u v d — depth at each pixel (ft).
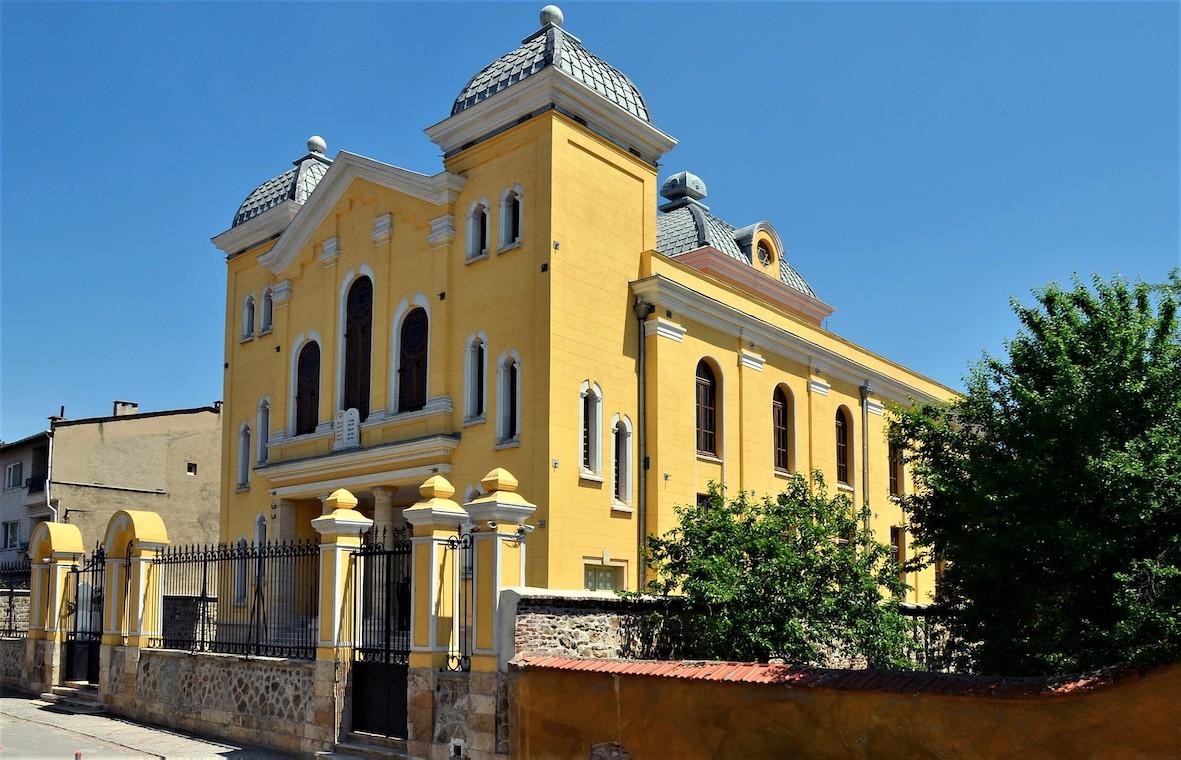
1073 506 41.04
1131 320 42.34
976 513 43.65
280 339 103.96
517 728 46.62
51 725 69.05
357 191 96.73
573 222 82.23
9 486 153.48
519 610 47.67
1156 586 36.76
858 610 59.41
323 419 96.73
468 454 82.99
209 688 65.00
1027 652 43.11
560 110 82.58
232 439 109.60
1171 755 30.89
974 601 45.93
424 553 51.83
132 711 72.18
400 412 89.81
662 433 85.35
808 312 126.72
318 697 56.08
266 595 65.46
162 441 151.64
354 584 56.85
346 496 58.23
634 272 87.71
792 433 103.55
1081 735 32.63
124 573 76.84
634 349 86.33
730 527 60.44
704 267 109.91
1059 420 41.42
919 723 35.88
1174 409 40.29
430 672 50.37
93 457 144.25
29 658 85.66
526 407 79.46
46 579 85.76
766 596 57.67
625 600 52.75
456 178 87.25
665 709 42.16
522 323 81.00
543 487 76.84
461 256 86.94
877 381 118.62
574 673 44.88
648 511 84.12
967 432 47.93
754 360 98.32
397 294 91.61
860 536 62.95
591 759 44.01
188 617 80.43
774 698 39.37
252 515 104.58
